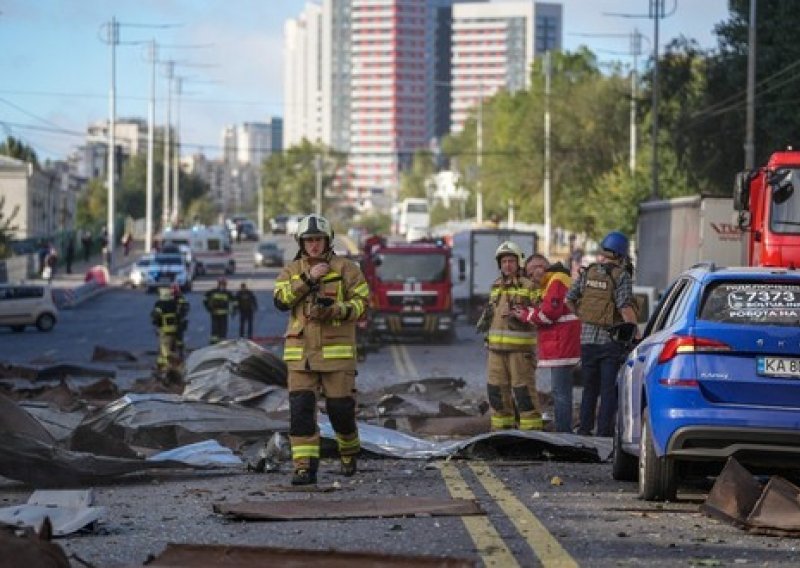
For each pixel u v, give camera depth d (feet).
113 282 416.87
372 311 211.00
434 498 52.95
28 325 254.47
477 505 50.26
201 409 76.69
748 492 48.98
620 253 78.84
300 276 57.41
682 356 50.93
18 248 448.24
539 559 40.22
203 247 465.47
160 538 44.83
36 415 76.48
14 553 35.47
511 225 603.26
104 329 256.32
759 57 270.67
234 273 474.90
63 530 45.16
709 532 45.85
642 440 53.72
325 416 78.23
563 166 476.95
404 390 116.26
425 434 86.07
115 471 58.95
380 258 212.84
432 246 214.48
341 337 57.98
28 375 140.97
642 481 53.36
